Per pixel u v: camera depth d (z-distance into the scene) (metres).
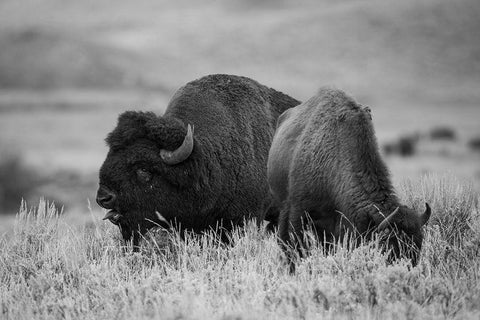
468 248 28.34
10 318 23.98
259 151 37.25
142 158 32.66
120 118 33.72
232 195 35.41
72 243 33.03
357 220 26.67
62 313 24.25
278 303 23.14
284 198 32.06
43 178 145.62
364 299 23.06
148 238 32.97
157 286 25.91
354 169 27.17
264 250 29.69
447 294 23.36
